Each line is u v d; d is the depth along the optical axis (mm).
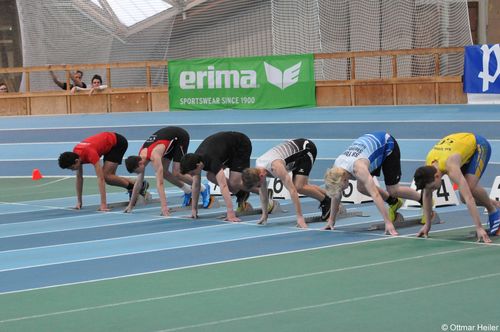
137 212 11086
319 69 20375
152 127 18922
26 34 23094
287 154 9320
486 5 24797
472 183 8086
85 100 21766
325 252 7773
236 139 9953
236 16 22078
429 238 8273
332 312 5605
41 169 16172
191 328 5371
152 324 5500
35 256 8297
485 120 16859
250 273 6992
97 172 11188
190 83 21078
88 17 22844
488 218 9000
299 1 21453
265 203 9547
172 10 22500
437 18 20828
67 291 6598
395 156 8852
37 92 21984
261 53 21906
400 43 21094
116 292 6480
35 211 11680
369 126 17219
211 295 6246
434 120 17250
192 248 8320
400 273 6707
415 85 19547
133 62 21594
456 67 19516
